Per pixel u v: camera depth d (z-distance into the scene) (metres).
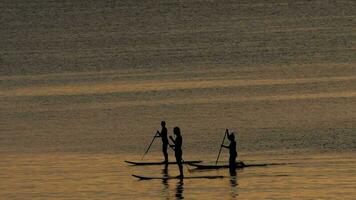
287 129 167.62
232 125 177.50
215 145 151.75
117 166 128.25
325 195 96.62
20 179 115.69
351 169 116.31
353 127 166.38
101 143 158.38
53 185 109.50
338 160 126.69
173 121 188.00
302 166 121.31
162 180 112.94
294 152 138.88
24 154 145.75
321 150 140.00
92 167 127.19
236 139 157.75
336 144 146.00
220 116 192.88
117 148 151.25
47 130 181.75
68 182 111.81
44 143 161.25
